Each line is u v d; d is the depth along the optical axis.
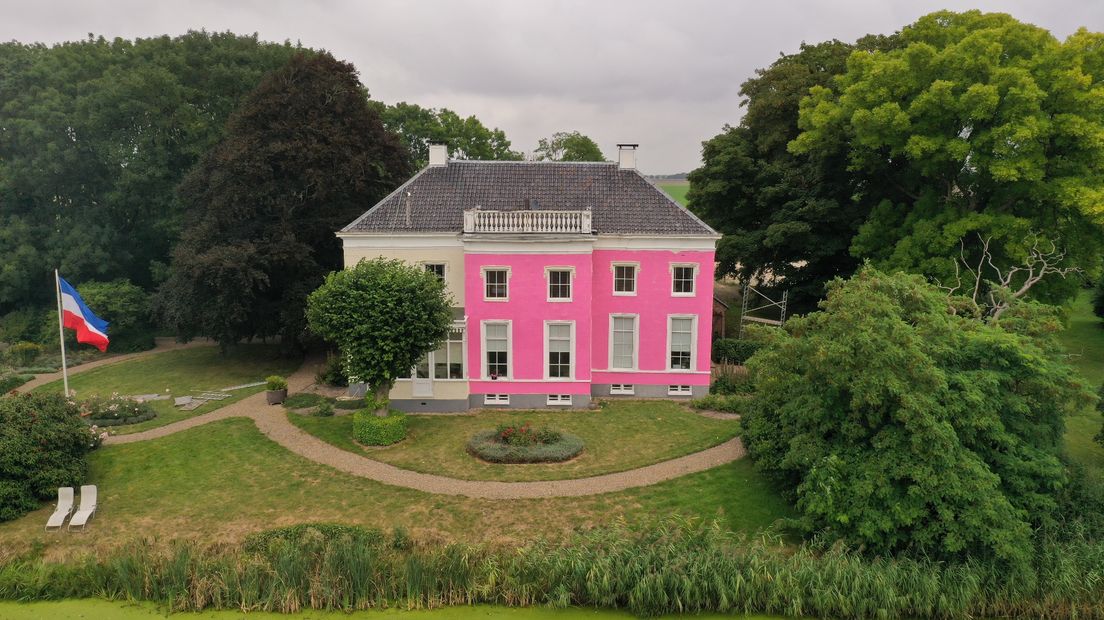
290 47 51.75
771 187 40.81
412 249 30.23
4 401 22.25
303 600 16.89
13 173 44.47
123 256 47.72
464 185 31.95
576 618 16.38
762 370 19.67
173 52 47.53
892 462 16.66
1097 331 42.91
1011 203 33.19
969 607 16.16
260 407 30.64
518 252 28.89
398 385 29.67
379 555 17.80
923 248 33.53
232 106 46.09
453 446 25.42
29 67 48.16
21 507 20.20
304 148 34.09
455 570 17.22
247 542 18.48
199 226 36.00
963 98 29.58
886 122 32.09
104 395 33.66
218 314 34.16
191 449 25.27
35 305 47.72
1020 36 31.00
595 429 27.05
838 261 42.50
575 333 29.53
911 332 16.95
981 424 16.31
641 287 30.59
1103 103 28.66
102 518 20.12
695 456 24.02
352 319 24.30
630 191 31.70
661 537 17.91
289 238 34.41
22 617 16.17
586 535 18.25
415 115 60.66
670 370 31.22
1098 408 21.70
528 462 23.62
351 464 23.86
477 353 29.83
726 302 52.00
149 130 45.28
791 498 20.23
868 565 16.77
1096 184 30.09
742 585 16.50
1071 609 16.25
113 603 16.97
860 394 16.44
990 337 17.33
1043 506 17.11
